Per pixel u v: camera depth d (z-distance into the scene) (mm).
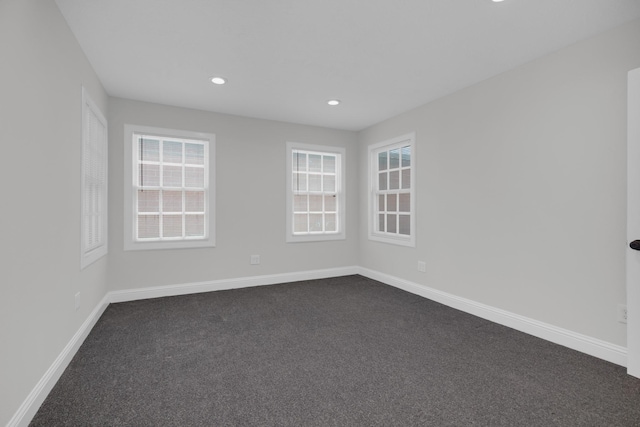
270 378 1972
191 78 3055
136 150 3701
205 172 4051
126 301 3574
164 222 3838
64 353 2045
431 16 2092
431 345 2459
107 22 2145
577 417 1599
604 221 2230
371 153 4750
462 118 3299
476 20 2131
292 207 4598
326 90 3361
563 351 2346
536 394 1801
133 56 2615
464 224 3273
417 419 1585
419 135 3844
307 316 3115
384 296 3807
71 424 1531
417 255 3883
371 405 1701
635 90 1963
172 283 3836
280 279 4461
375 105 3814
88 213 2699
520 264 2760
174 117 3826
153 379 1949
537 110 2633
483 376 1999
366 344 2477
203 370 2066
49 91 1835
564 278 2455
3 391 1350
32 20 1626
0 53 1328
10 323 1405
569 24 2156
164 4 1964
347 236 4965
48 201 1813
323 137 4773
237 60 2703
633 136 1975
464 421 1570
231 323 2920
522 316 2742
